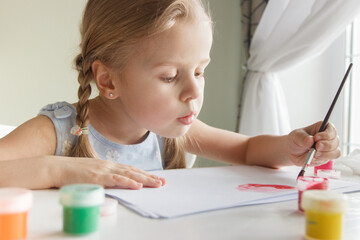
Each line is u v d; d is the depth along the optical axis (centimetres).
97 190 36
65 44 197
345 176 77
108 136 89
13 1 194
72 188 36
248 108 175
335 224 34
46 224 38
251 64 178
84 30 83
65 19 197
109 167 59
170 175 68
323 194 36
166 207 45
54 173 56
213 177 67
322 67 171
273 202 50
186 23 68
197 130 103
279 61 163
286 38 159
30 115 196
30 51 196
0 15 194
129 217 42
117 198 49
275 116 168
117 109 85
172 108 69
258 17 184
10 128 119
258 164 88
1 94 195
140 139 93
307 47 149
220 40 205
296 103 177
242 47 210
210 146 101
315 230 35
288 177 71
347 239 36
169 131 72
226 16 207
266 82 170
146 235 35
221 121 208
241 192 55
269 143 86
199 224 40
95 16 77
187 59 68
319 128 77
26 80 196
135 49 69
